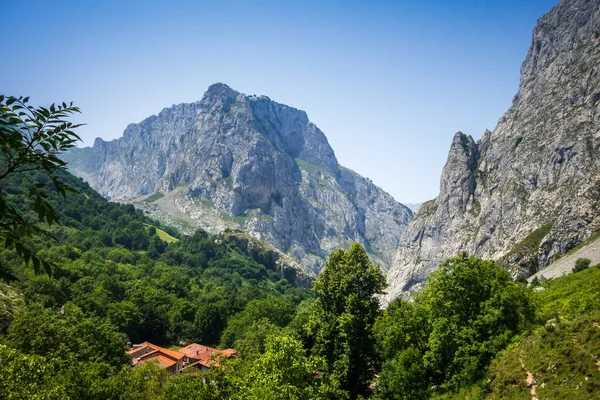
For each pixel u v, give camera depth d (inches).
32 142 364.8
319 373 1883.6
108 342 2881.4
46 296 3558.1
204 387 1535.4
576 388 1144.8
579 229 6781.5
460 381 1572.3
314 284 2065.7
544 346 1374.3
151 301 4889.3
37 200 351.3
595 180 7209.6
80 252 6067.9
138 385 1877.5
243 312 4980.3
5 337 2258.9
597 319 1347.2
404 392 1648.6
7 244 330.3
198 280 7829.7
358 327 1824.6
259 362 1378.0
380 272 1985.7
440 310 1790.1
